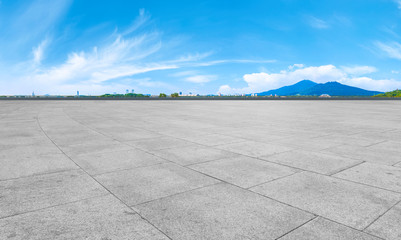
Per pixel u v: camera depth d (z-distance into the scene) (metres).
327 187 4.51
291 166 5.77
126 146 7.88
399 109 26.88
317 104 39.59
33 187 4.50
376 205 3.81
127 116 17.72
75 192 4.29
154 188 4.47
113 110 23.83
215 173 5.28
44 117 16.75
